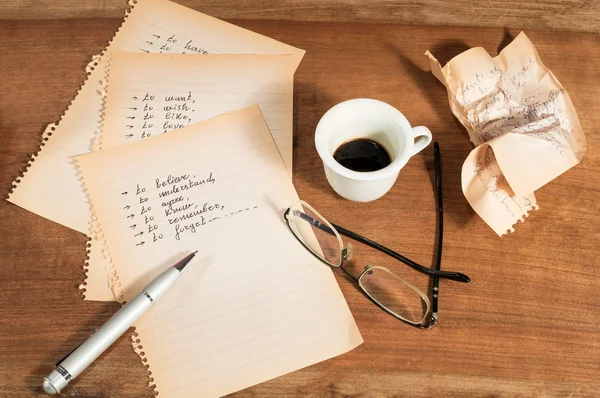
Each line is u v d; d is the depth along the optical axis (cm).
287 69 73
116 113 71
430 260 63
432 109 71
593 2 76
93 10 77
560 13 76
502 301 61
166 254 64
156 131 70
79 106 72
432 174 68
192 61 73
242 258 64
